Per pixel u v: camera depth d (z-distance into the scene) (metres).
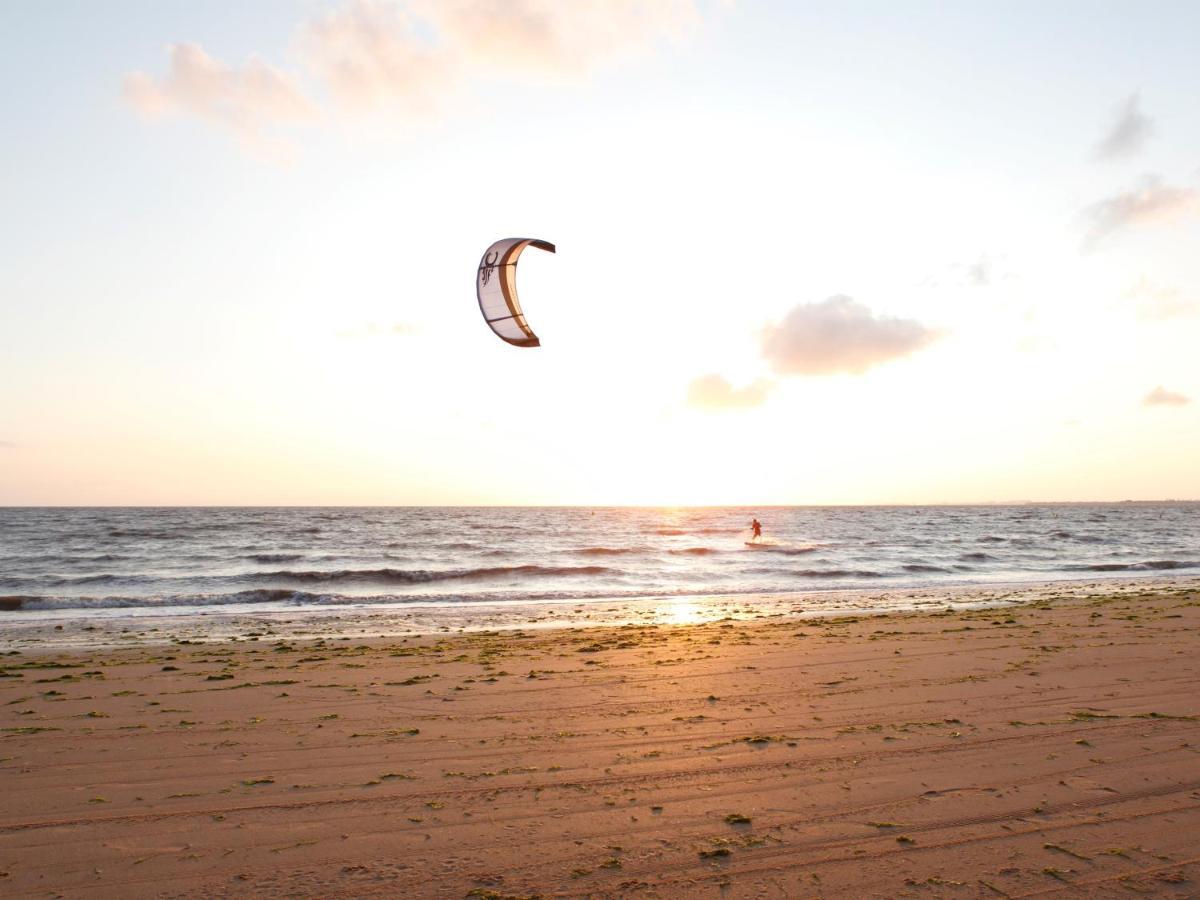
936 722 7.26
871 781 5.64
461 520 106.69
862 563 36.44
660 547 48.41
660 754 6.40
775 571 32.25
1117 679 9.05
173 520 95.31
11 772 6.11
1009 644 11.80
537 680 9.65
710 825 4.87
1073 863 4.22
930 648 11.63
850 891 3.95
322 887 4.11
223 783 5.83
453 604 21.56
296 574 29.83
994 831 4.69
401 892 4.03
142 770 6.16
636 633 14.32
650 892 3.97
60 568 35.47
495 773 5.98
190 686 9.55
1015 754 6.22
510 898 3.94
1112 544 51.94
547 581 29.06
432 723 7.56
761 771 5.91
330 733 7.23
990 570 32.94
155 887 4.13
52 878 4.24
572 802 5.32
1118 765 5.88
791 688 8.91
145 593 24.44
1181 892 3.86
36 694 9.11
